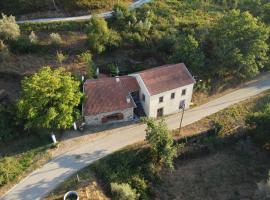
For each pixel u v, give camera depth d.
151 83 57.41
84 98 56.94
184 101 61.44
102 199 47.06
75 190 48.06
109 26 69.12
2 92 58.56
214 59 67.75
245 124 60.50
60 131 56.56
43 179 49.91
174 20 74.44
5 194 47.94
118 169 51.81
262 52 67.44
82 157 53.25
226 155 57.03
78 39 67.12
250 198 50.22
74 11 71.25
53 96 51.28
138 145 55.53
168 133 52.38
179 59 64.12
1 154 52.78
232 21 65.50
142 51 66.94
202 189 51.66
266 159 56.56
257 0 78.56
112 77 61.56
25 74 60.88
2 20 64.19
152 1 78.25
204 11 80.12
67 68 62.25
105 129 57.84
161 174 53.50
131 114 58.91
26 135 55.56
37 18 69.94
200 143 57.50
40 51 64.75
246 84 69.25
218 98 65.62
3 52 62.25
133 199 47.38
